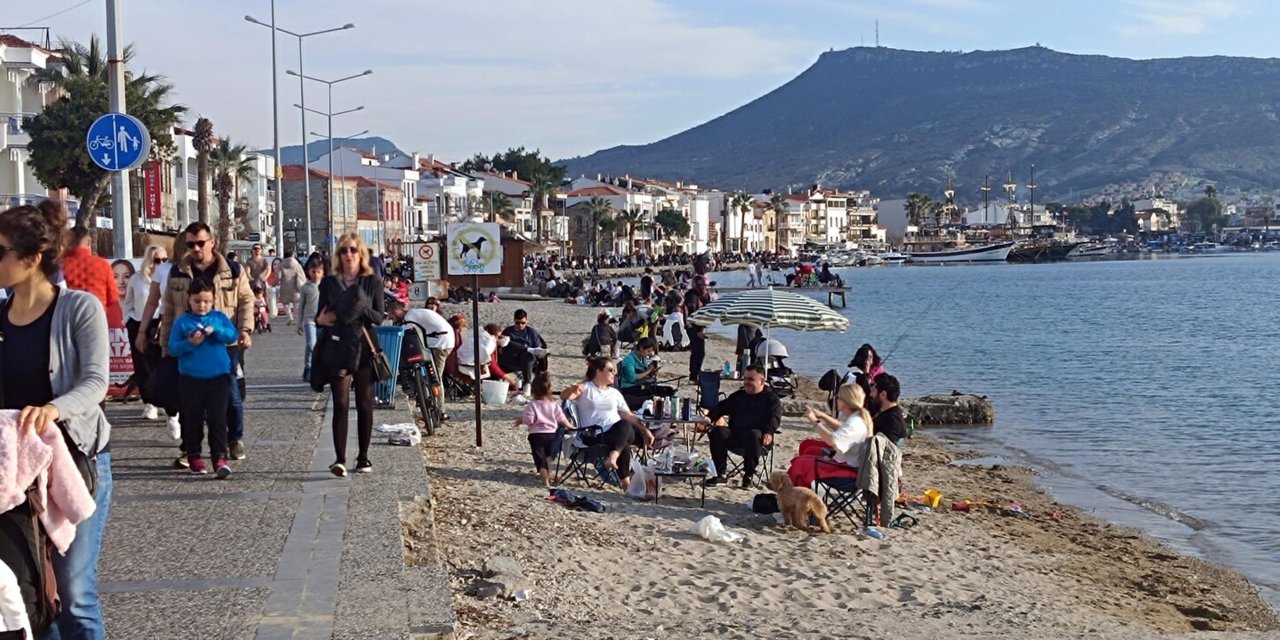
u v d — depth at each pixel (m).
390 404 15.84
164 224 62.84
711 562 11.24
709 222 196.88
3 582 4.48
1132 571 13.20
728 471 15.59
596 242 158.12
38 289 5.25
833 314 20.52
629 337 36.78
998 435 23.22
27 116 45.59
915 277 134.12
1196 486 18.23
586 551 10.84
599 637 7.88
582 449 13.78
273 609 6.89
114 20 15.54
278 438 12.82
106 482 5.44
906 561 12.18
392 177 119.38
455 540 10.30
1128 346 44.81
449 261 14.67
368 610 6.89
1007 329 54.00
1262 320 59.66
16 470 4.74
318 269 18.22
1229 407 27.50
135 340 12.77
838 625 9.02
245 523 8.91
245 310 11.29
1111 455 20.94
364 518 9.09
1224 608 11.91
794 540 12.55
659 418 14.95
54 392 5.21
